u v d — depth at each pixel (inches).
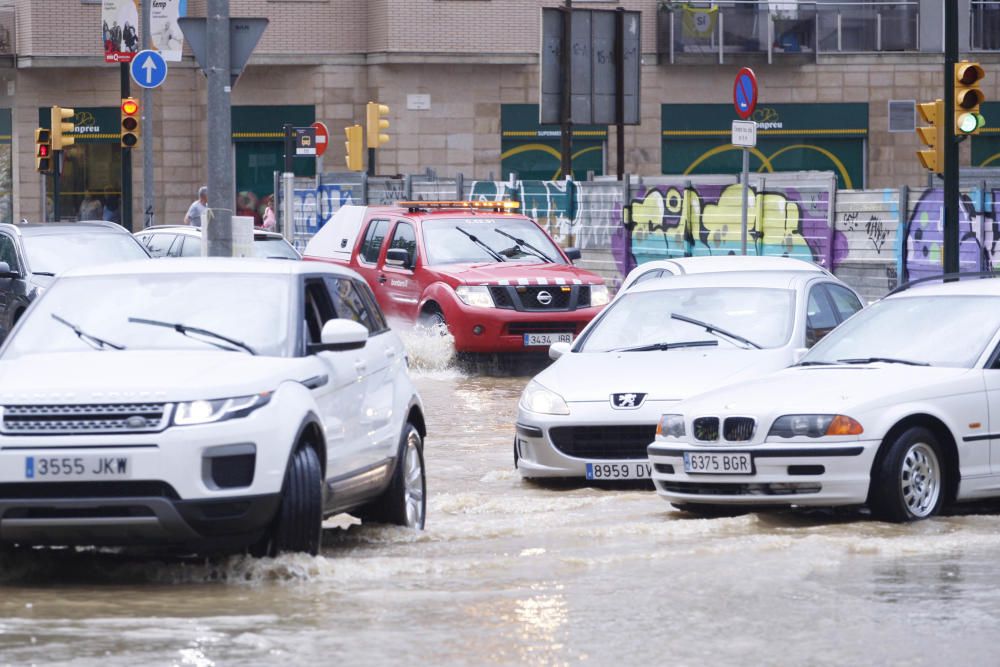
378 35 4419.3
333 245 2437.3
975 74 2011.6
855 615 731.4
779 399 1046.4
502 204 2397.9
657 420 1225.4
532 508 1143.6
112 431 807.1
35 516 808.3
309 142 3784.5
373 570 850.1
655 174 4525.1
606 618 728.3
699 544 943.7
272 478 829.2
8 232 2130.9
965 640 679.7
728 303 1386.6
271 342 914.7
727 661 645.3
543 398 1272.1
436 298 2145.7
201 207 3838.6
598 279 2178.9
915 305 1175.6
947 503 1067.9
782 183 2662.4
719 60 4471.0
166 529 807.1
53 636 683.4
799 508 1103.6
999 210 2373.3
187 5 4421.8
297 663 637.9
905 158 4581.7
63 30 4490.7
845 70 4549.7
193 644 669.3
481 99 4453.7
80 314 938.7
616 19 3189.0
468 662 644.1
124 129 3444.9
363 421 975.0
